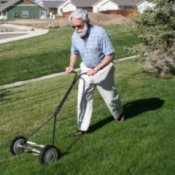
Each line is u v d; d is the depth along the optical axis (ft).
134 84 43.60
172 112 32.50
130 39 97.40
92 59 27.20
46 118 33.96
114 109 29.73
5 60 73.00
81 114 28.09
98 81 27.61
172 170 23.09
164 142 26.68
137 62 53.01
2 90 49.57
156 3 46.55
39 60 73.82
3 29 165.78
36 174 23.11
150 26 47.19
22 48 87.51
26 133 30.42
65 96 26.11
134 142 26.78
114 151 25.54
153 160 24.23
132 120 30.81
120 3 311.27
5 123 33.40
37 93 44.14
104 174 22.84
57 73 65.87
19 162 24.73
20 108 37.99
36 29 158.10
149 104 34.99
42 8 329.31
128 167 23.49
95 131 28.91
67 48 85.51
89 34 26.63
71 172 23.15
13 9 326.03
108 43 26.78
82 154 25.26
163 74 46.70
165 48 46.70
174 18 46.21
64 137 28.17
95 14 192.13
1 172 23.77
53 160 24.38
